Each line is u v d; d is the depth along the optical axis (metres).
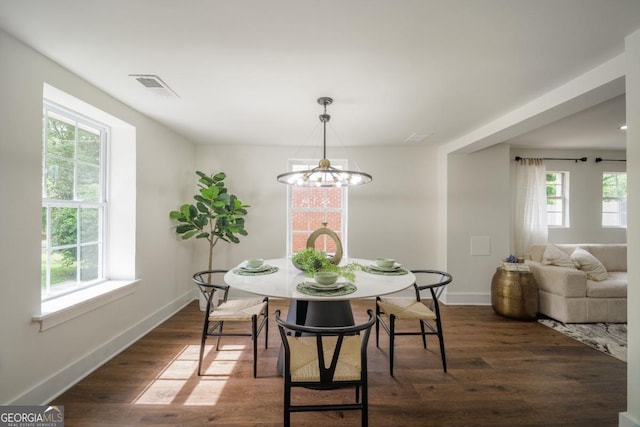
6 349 1.51
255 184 3.90
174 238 3.33
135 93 2.20
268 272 2.20
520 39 1.49
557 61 1.70
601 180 4.28
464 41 1.52
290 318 2.19
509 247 3.81
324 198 4.07
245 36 1.49
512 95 2.18
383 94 2.18
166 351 2.41
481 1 1.22
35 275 1.66
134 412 1.67
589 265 3.24
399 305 2.32
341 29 1.42
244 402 1.78
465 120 2.77
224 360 2.27
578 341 2.64
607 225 4.36
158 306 3.00
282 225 3.92
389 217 3.95
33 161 1.64
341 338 1.30
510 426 1.61
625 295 3.02
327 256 2.42
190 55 1.67
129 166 2.57
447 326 2.99
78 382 1.95
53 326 1.77
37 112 1.65
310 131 3.21
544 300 3.26
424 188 3.96
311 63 1.75
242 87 2.08
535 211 4.04
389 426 1.60
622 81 1.68
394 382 2.00
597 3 1.23
